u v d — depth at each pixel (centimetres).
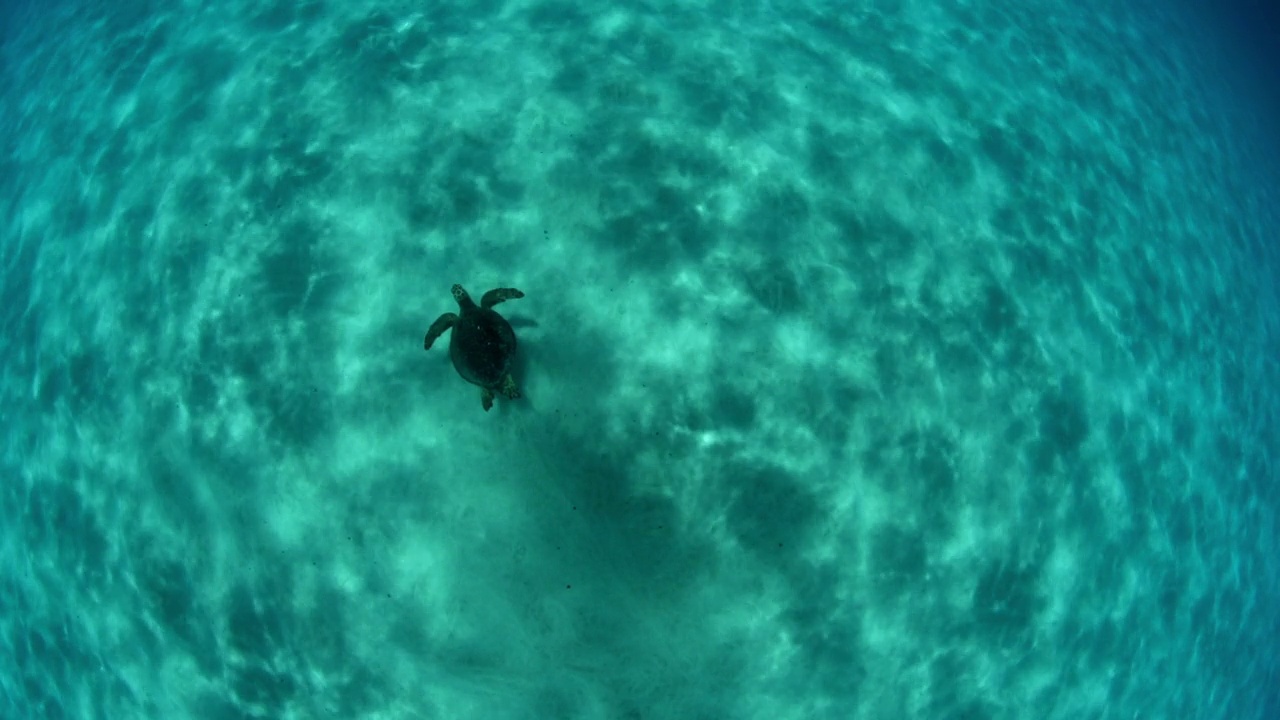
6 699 644
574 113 550
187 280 540
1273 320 904
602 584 466
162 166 595
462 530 469
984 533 548
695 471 474
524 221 511
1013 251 623
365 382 486
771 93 595
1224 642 759
